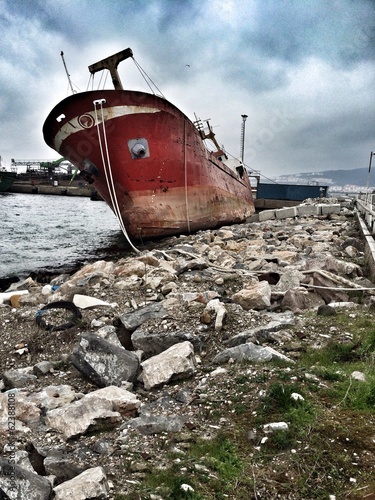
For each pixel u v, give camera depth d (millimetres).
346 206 27781
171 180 16797
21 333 6758
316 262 9031
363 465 3217
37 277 13344
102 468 3357
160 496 3025
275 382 4328
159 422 3920
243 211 27703
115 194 15461
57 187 79125
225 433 3697
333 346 5223
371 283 8156
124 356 5207
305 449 3395
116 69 16422
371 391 4039
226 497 3008
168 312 6781
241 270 9445
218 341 5969
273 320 6312
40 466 3725
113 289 8359
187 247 13539
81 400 4355
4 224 31703
